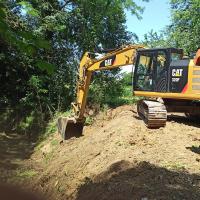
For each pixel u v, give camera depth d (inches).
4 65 946.7
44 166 586.9
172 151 438.9
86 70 619.5
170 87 557.6
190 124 586.9
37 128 818.2
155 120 517.7
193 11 1154.7
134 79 583.5
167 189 322.3
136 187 334.3
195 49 1149.1
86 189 401.1
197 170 380.2
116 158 432.5
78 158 507.5
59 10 946.1
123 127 534.3
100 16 989.8
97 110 796.0
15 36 140.3
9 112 912.3
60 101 894.4
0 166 594.2
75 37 970.7
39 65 148.1
